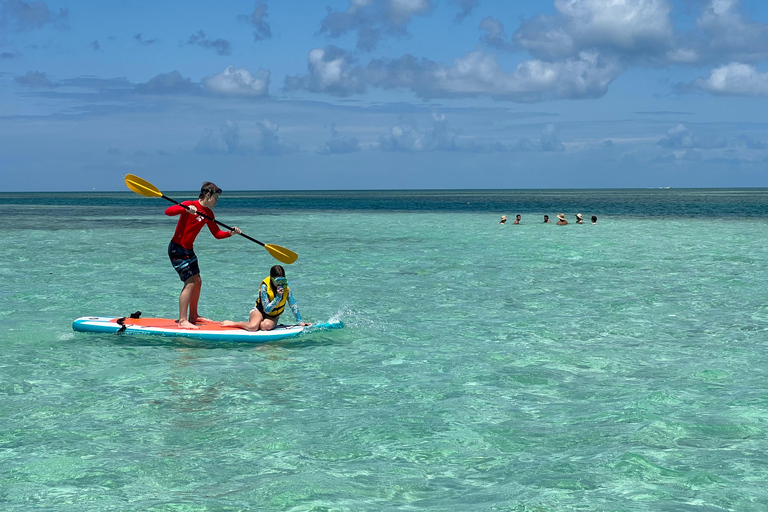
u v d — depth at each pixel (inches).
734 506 160.6
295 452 197.5
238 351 329.1
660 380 277.1
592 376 285.1
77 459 190.5
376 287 543.2
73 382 270.7
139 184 351.3
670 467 184.7
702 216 1825.8
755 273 624.7
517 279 591.2
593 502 162.7
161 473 181.3
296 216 1939.0
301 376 283.6
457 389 265.1
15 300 469.7
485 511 158.1
